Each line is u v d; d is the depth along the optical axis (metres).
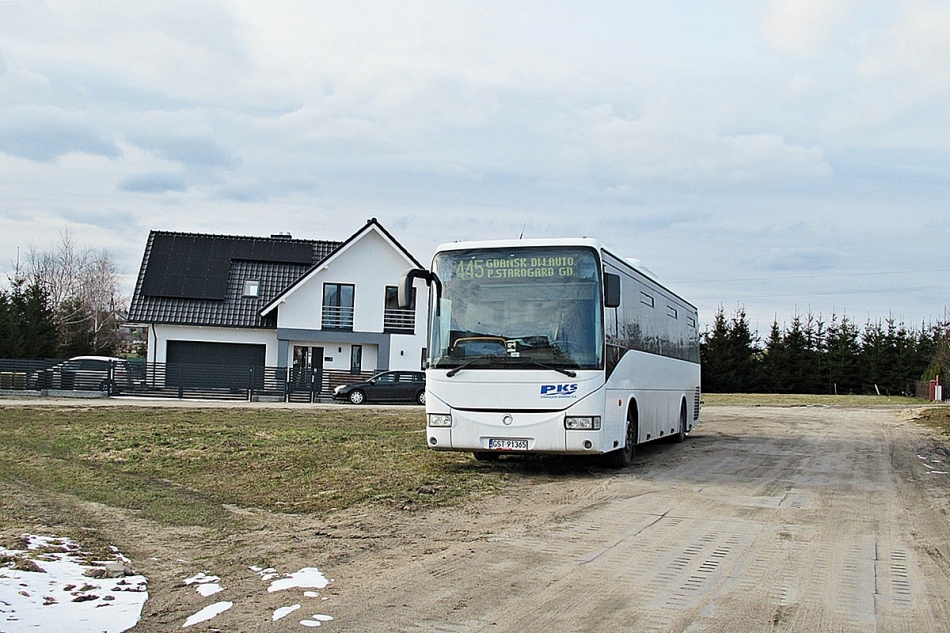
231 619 5.84
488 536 8.76
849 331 74.88
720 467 15.22
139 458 14.32
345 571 7.21
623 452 14.52
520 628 5.74
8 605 5.84
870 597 6.70
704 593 6.70
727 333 72.81
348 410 29.44
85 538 8.27
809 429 25.72
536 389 12.64
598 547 8.32
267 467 13.45
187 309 44.50
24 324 48.66
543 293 12.91
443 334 13.16
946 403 47.53
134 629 5.58
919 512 10.80
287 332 44.06
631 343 14.88
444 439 12.96
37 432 18.34
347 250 44.84
